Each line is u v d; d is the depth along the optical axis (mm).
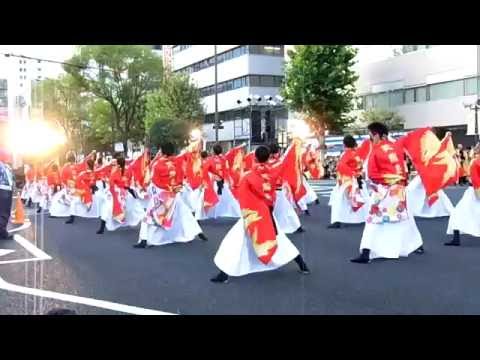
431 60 35344
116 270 7789
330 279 6977
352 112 40281
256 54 41406
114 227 11594
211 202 12766
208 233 11203
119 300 6121
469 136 33438
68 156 14648
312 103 32562
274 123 36156
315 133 33125
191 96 32312
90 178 13695
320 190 23281
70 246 9977
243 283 6848
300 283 6789
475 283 6684
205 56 41719
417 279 6918
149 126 25688
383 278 6992
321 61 32344
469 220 9250
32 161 17391
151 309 5727
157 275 7418
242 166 13000
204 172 12773
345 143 11672
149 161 11602
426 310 5555
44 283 7031
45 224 13461
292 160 7840
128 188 11617
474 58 32750
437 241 9820
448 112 34375
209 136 42969
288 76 33625
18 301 6113
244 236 6836
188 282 6984
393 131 35000
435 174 8531
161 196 9641
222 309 5707
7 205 11055
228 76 42625
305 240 10086
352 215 11680
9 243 10453
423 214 12766
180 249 9422
